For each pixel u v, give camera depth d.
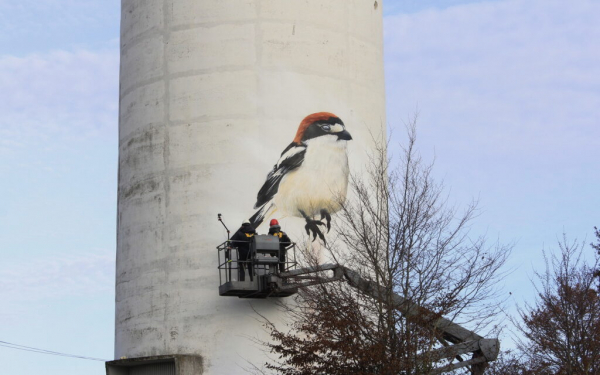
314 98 31.14
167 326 29.80
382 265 26.28
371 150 31.98
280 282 27.28
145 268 30.75
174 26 31.77
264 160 30.25
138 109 32.16
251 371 28.56
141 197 31.41
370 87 32.75
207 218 30.02
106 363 30.23
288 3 31.47
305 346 24.64
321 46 31.64
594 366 30.48
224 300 29.23
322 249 29.75
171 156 30.97
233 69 30.83
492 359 26.28
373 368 24.17
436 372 25.44
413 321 24.86
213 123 30.61
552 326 31.44
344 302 25.64
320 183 30.44
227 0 31.33
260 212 29.91
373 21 33.72
